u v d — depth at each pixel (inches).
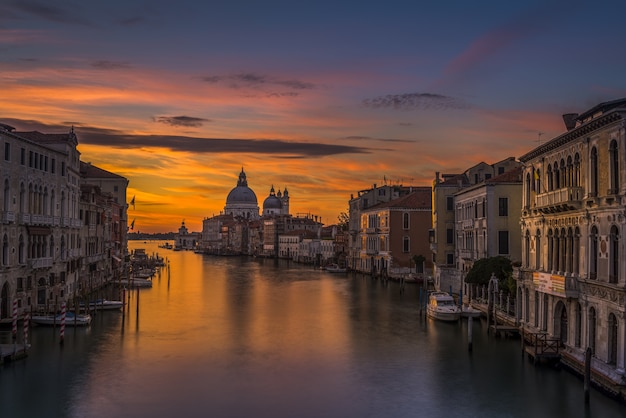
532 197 1539.1
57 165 2107.5
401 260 3599.9
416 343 1619.1
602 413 1036.5
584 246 1200.8
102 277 3016.7
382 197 4288.9
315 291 3053.6
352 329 1845.5
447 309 1982.0
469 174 2677.2
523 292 1571.1
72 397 1147.9
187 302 2571.4
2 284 1690.5
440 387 1213.7
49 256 2033.7
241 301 2610.7
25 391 1182.3
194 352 1517.0
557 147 1350.9
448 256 2802.7
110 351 1514.5
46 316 1815.9
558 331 1353.3
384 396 1163.3
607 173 1103.0
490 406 1095.6
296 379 1278.3
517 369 1320.1
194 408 1094.4
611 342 1094.4
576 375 1221.1
